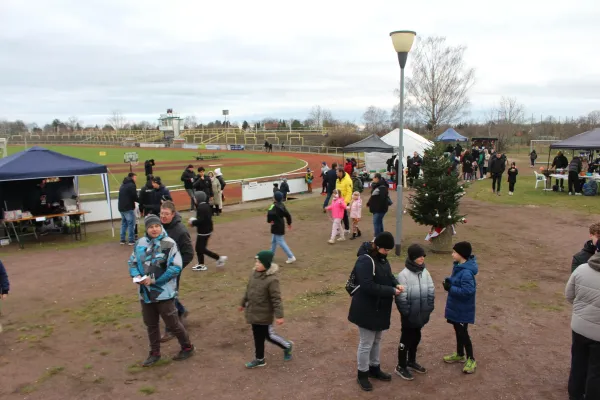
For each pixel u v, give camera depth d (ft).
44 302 25.23
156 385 16.37
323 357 18.45
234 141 287.69
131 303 25.07
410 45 31.58
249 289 16.99
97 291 27.14
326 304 24.54
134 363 18.08
